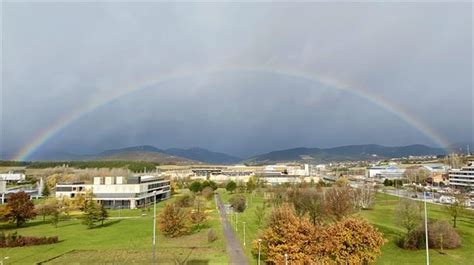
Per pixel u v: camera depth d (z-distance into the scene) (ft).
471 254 246.27
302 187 569.64
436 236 259.80
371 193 496.23
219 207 534.78
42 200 601.62
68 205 522.47
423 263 225.97
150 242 302.25
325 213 320.91
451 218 385.50
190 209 436.35
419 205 387.34
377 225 349.61
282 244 200.44
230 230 349.61
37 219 459.73
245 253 257.75
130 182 626.23
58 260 247.70
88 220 389.60
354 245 193.88
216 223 390.83
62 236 338.95
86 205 449.06
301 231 201.36
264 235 214.28
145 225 395.75
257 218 387.14
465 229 329.72
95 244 298.15
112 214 500.33
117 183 611.06
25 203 405.59
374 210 460.55
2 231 355.36
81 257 255.09
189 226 352.08
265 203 517.14
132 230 364.79
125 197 597.11
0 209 394.93
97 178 614.75
